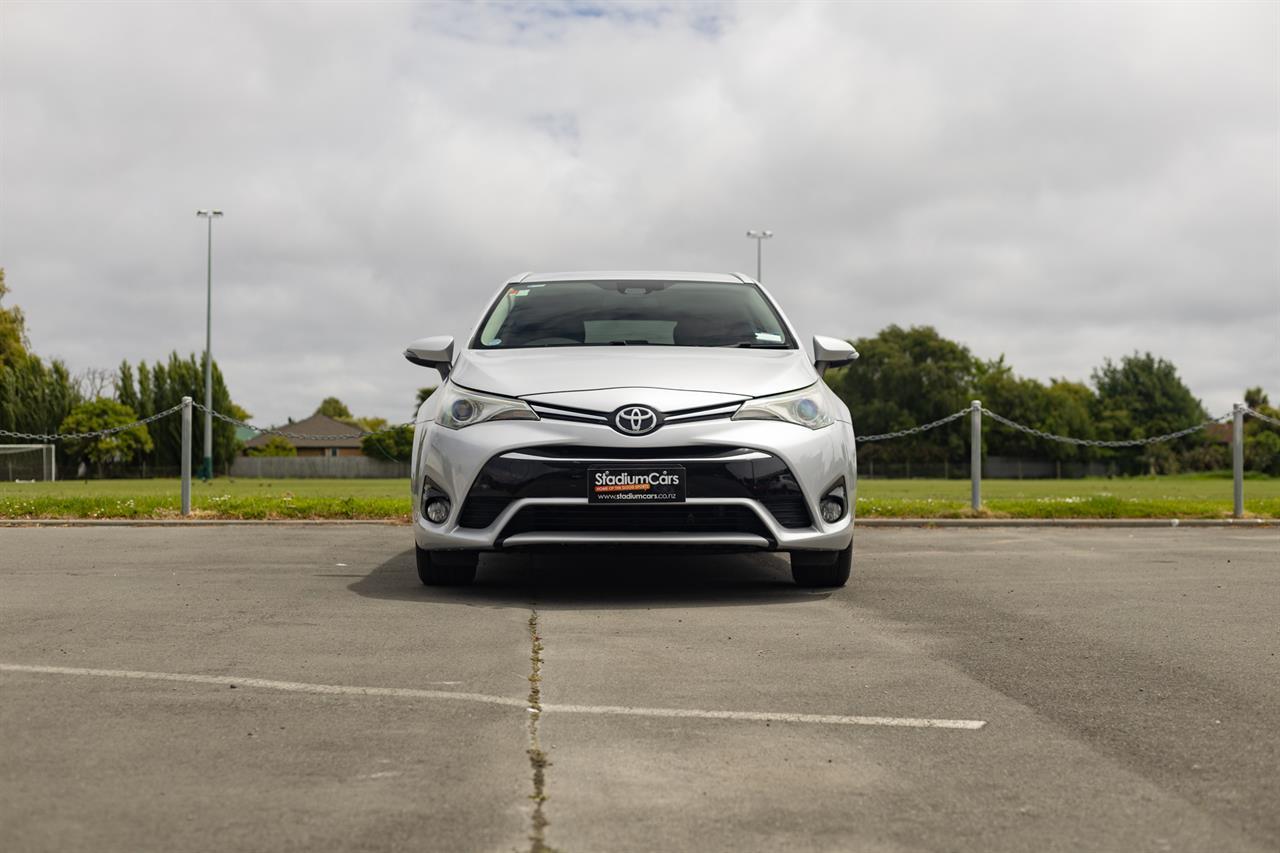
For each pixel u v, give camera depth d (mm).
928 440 69250
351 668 3576
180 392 52688
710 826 2189
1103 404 81500
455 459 5047
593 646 3984
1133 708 3146
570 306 6203
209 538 8039
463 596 5184
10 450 43875
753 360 5484
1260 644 4109
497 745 2719
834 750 2717
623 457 4930
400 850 2051
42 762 2545
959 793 2400
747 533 5016
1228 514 10203
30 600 4992
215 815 2223
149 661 3662
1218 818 2250
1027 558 6961
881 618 4656
